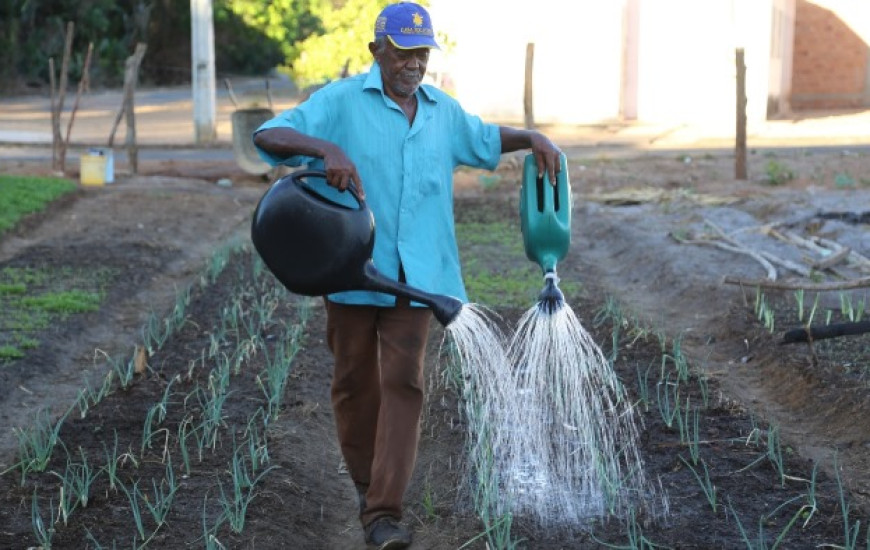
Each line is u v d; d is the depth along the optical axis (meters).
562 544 4.56
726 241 10.76
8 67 38.53
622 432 5.75
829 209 12.51
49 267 10.22
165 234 12.11
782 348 7.14
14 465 5.48
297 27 28.86
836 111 27.31
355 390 4.61
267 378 6.90
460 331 4.22
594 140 21.44
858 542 4.49
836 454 5.61
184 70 44.12
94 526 4.80
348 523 5.17
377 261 4.36
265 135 4.13
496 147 4.48
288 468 5.50
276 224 4.14
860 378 6.41
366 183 4.33
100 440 5.87
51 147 21.14
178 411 6.27
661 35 24.22
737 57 15.29
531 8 23.88
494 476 4.93
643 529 4.66
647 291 9.58
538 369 4.49
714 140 21.06
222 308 8.79
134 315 8.80
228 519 4.85
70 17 41.31
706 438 5.71
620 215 13.01
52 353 7.62
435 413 6.28
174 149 21.28
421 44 4.18
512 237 11.78
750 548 4.25
